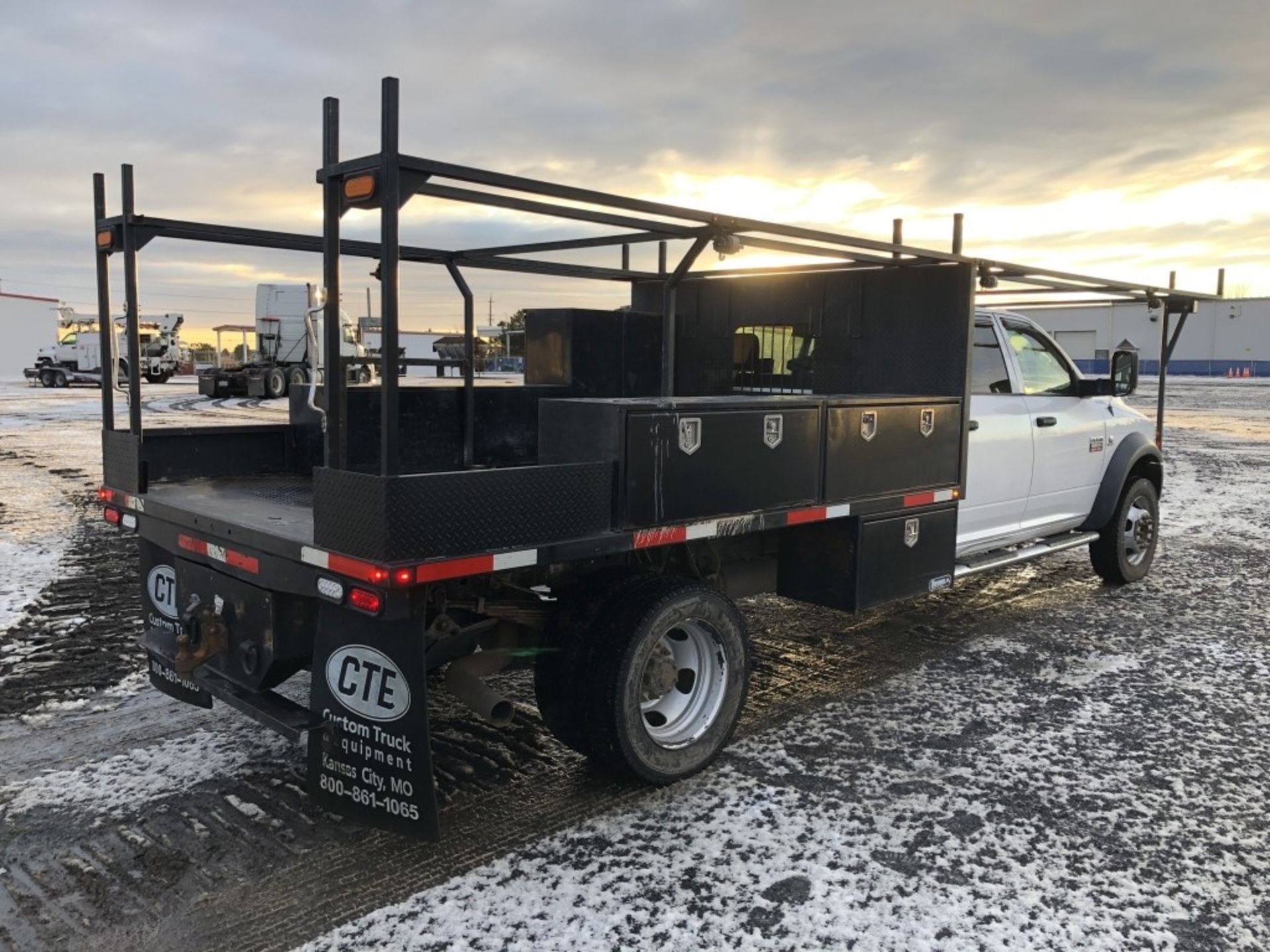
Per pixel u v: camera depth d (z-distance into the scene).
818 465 4.06
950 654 5.43
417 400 5.29
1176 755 4.04
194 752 3.92
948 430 4.83
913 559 4.71
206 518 3.52
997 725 4.37
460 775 3.79
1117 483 6.73
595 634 3.50
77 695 4.57
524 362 6.25
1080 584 7.23
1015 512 5.99
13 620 5.83
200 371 27.73
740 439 3.69
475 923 2.77
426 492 2.78
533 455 5.82
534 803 3.55
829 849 3.22
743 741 4.16
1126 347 6.32
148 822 3.33
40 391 34.59
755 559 4.66
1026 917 2.84
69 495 10.84
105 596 6.42
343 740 3.12
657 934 2.73
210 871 3.04
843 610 4.46
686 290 6.27
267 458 4.86
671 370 4.54
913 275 5.08
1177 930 2.79
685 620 3.66
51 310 62.41
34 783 3.63
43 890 2.92
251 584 3.38
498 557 2.96
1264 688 4.89
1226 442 18.98
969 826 3.40
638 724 3.51
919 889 2.98
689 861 3.14
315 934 2.70
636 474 3.33
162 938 2.68
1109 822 3.44
